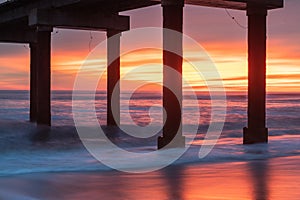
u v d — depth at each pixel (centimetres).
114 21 2738
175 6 1742
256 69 1967
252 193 777
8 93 13138
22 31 3478
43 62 2603
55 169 1190
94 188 866
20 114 4462
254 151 1623
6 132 2409
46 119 2670
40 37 2572
